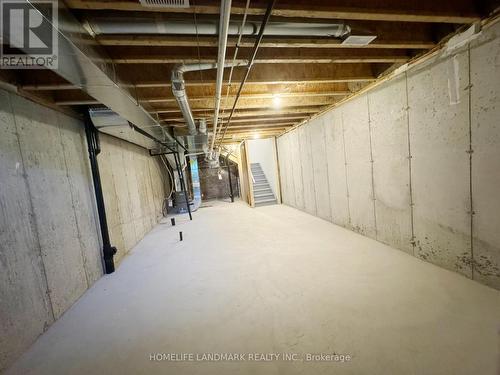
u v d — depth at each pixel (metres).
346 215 4.01
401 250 2.92
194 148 5.88
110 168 3.61
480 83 1.89
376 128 3.10
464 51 1.97
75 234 2.51
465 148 2.06
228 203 8.74
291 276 2.51
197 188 8.02
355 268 2.55
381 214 3.19
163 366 1.50
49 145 2.27
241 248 3.53
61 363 1.59
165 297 2.32
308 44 1.85
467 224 2.12
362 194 3.54
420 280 2.20
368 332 1.63
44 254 2.03
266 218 5.49
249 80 2.55
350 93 3.30
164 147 5.62
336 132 4.02
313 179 5.08
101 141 3.40
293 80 2.62
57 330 1.94
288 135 6.24
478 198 2.01
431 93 2.31
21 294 1.74
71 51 1.33
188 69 2.04
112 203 3.52
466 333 1.54
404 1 1.59
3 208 1.67
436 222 2.41
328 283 2.29
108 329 1.90
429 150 2.40
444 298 1.91
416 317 1.73
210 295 2.28
